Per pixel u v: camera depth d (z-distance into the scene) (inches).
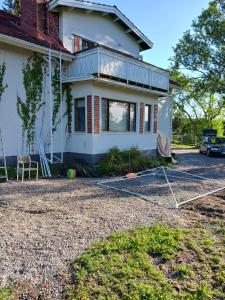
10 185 356.2
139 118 591.5
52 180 404.8
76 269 147.6
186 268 150.7
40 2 505.7
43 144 486.3
